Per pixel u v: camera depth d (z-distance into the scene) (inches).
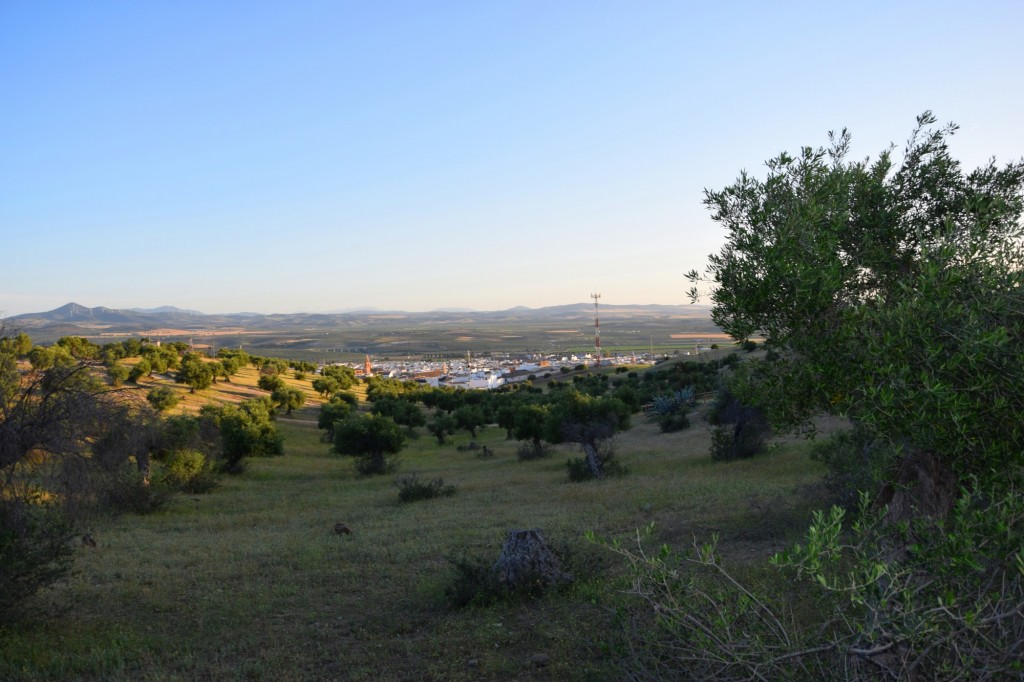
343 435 1443.2
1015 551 145.5
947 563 150.2
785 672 153.2
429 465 1635.1
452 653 295.6
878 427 179.6
